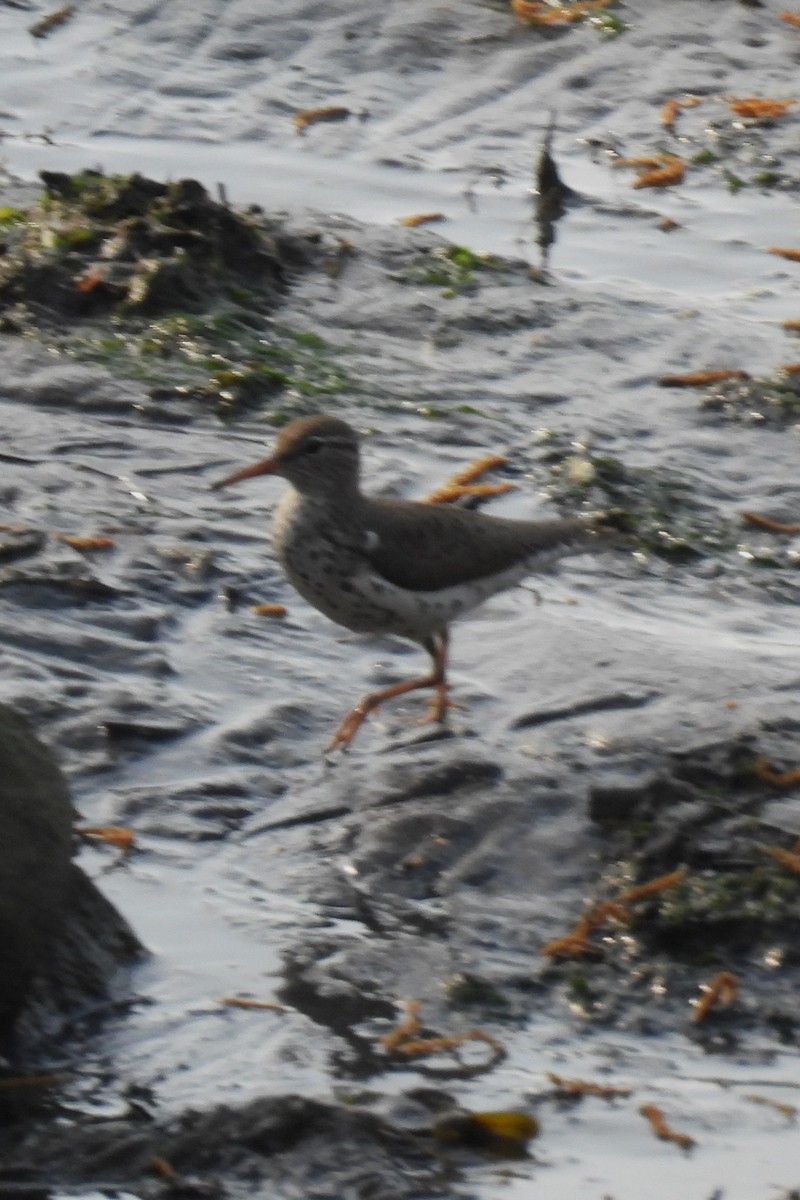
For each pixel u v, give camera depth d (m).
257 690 12.93
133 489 15.42
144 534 14.66
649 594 14.69
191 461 16.00
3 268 18.36
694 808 11.13
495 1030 9.76
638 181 21.91
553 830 11.32
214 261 18.92
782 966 10.20
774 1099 9.25
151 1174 8.48
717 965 10.23
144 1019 9.67
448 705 12.71
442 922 10.66
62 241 18.84
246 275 19.14
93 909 10.09
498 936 10.55
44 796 9.47
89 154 22.34
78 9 25.75
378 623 12.77
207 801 11.67
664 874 10.83
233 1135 8.62
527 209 21.42
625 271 20.14
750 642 13.96
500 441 16.80
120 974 9.99
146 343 17.77
